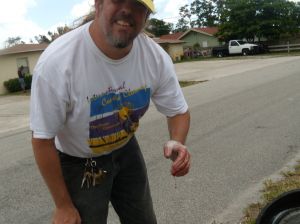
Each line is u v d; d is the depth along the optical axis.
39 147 1.24
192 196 2.76
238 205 2.54
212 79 11.45
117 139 1.40
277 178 2.92
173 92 1.48
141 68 1.35
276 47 24.95
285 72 10.93
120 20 1.17
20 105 10.55
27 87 16.41
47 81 1.20
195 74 13.95
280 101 6.15
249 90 7.83
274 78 9.60
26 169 3.82
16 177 3.59
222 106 6.21
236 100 6.70
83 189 1.40
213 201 2.65
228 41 27.19
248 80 9.88
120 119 1.36
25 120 7.57
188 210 2.55
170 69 1.44
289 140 3.91
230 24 26.28
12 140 5.52
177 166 1.37
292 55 20.08
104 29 1.19
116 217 2.52
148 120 5.64
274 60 17.22
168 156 1.40
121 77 1.30
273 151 3.60
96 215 1.41
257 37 26.02
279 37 25.28
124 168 1.51
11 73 16.62
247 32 25.59
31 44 18.72
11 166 3.99
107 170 1.43
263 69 12.89
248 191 2.75
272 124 4.64
